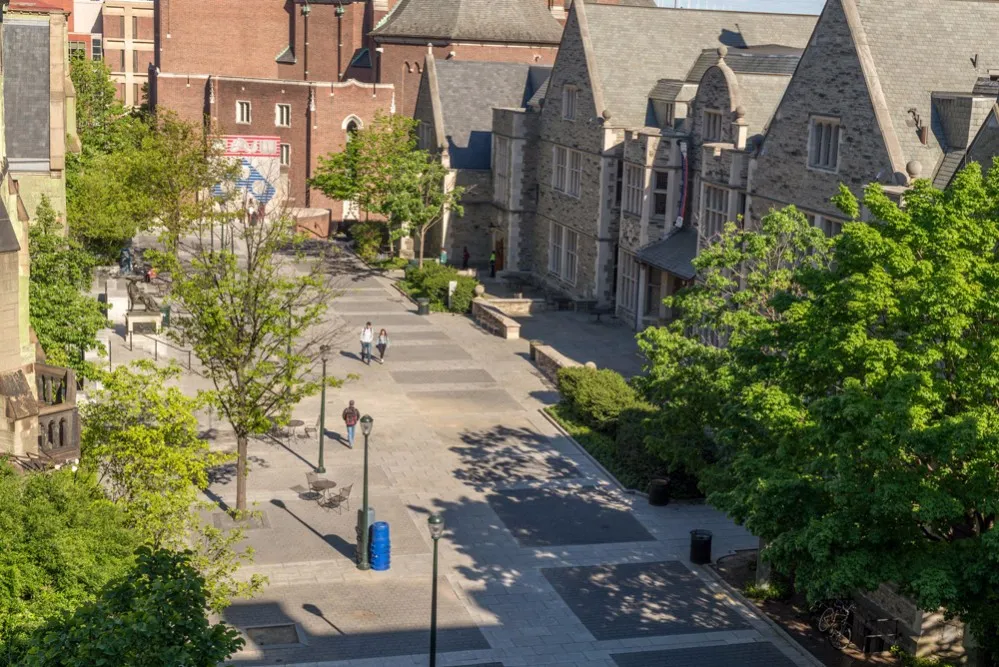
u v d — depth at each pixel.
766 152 49.22
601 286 68.38
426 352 58.47
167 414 29.67
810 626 31.75
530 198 78.00
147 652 16.45
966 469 23.78
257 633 30.30
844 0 43.91
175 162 70.12
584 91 68.94
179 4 119.81
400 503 39.22
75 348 34.91
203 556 28.47
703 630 31.48
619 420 45.47
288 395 37.84
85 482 25.77
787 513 25.62
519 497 40.22
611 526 38.12
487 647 30.16
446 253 80.69
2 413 25.44
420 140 86.19
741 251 36.09
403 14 107.56
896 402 22.75
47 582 20.55
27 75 36.00
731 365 31.25
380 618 31.42
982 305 24.19
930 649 29.95
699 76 64.25
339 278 75.31
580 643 30.58
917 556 23.59
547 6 116.25
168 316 55.41
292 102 100.00
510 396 51.56
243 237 50.84
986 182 26.86
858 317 25.81
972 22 45.31
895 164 41.00
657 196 61.94
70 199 62.09
